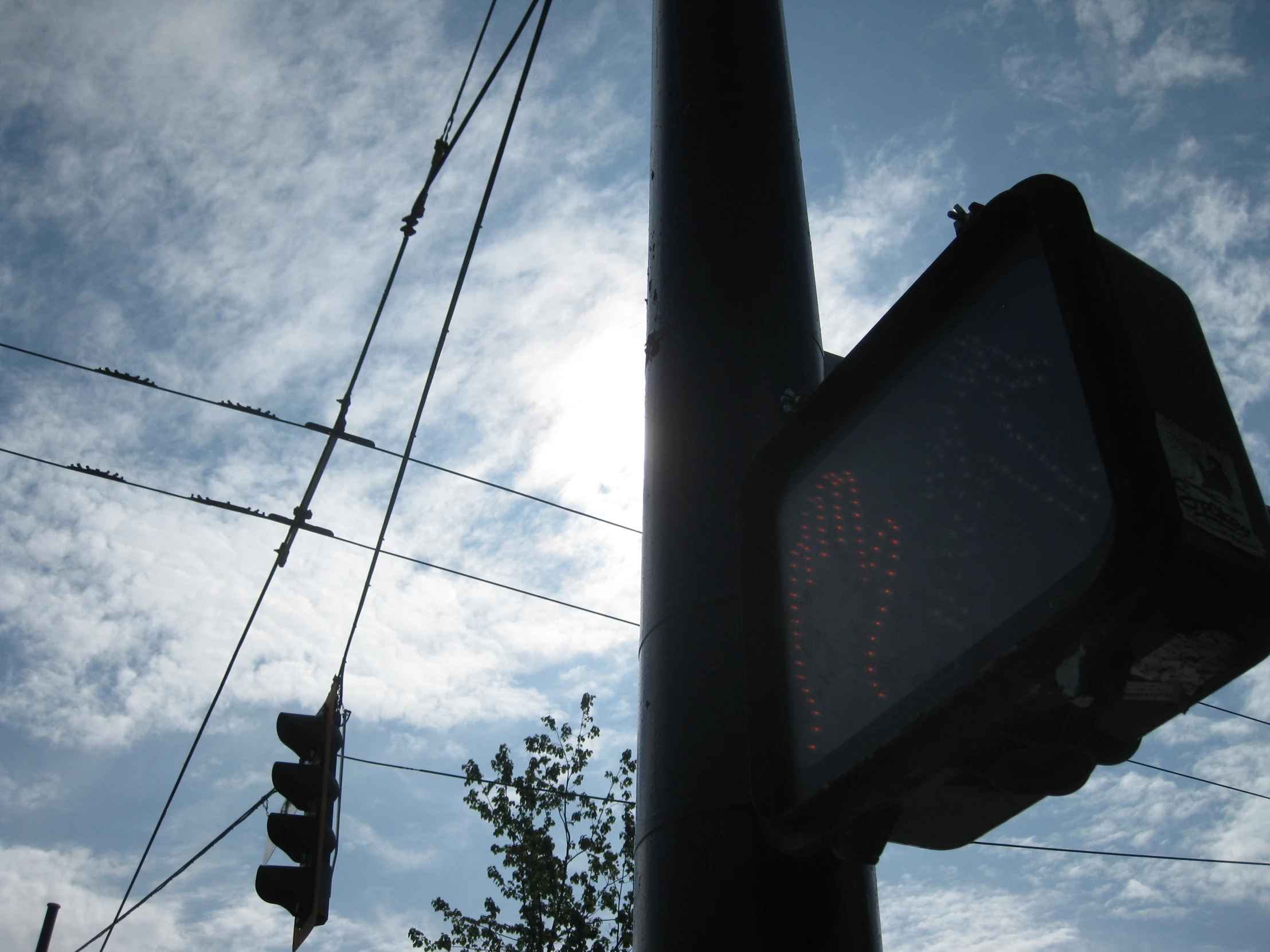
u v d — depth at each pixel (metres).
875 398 1.49
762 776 1.46
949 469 1.31
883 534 1.40
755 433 2.14
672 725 1.92
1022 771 1.20
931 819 1.34
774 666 1.54
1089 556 1.08
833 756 1.38
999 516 1.22
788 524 1.59
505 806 19.45
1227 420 1.13
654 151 2.71
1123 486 1.03
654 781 1.92
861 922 1.71
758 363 2.23
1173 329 1.17
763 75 2.68
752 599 1.58
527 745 20.05
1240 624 1.03
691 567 2.05
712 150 2.54
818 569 1.51
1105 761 1.17
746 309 2.30
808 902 1.70
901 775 1.23
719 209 2.45
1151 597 1.00
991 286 1.32
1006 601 1.17
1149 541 1.00
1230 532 1.03
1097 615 1.03
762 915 1.69
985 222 1.30
